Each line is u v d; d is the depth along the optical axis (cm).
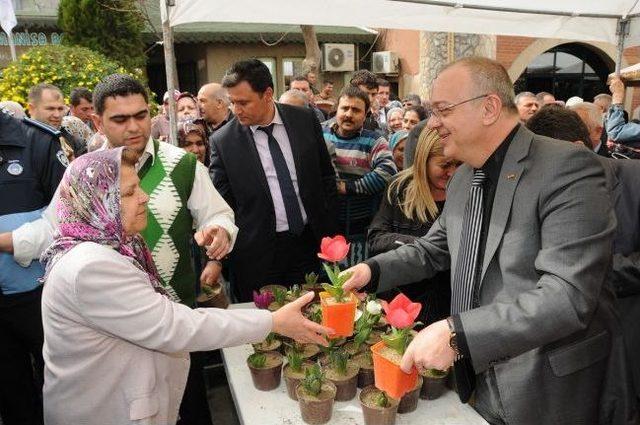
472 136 142
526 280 137
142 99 194
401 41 1099
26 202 227
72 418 140
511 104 143
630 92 1000
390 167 321
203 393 223
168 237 200
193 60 1155
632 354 195
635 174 192
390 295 228
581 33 393
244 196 275
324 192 296
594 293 123
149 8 1109
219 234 197
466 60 142
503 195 142
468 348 121
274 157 277
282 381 160
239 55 1091
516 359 140
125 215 136
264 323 141
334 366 153
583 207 127
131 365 138
